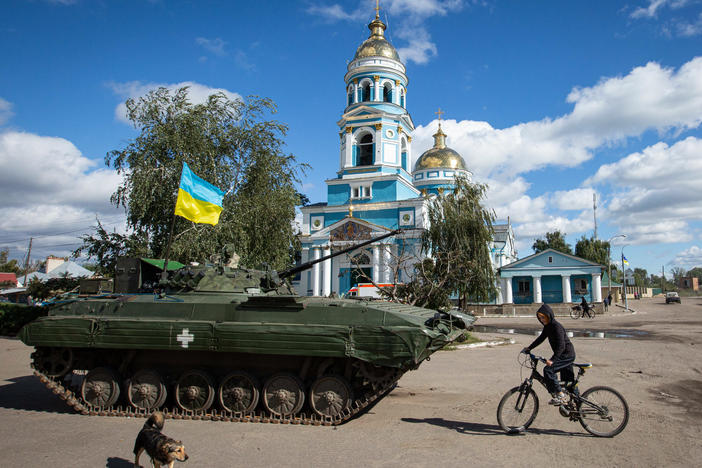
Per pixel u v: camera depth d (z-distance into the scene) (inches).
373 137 1608.0
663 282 4781.0
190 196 498.3
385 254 1432.1
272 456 254.2
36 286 975.0
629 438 283.0
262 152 921.5
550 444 273.3
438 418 330.6
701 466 239.9
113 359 354.9
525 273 1785.2
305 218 1654.8
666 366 541.0
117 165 859.4
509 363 578.9
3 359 625.9
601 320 1353.3
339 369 329.1
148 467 240.8
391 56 1620.3
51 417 340.2
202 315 339.9
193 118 846.5
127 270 415.8
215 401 342.6
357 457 252.5
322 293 1529.3
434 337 302.8
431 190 1882.4
